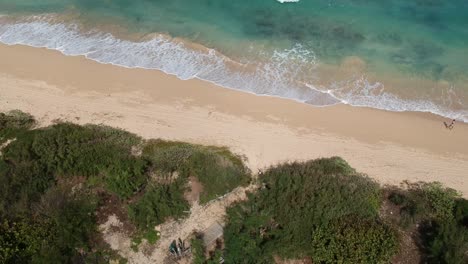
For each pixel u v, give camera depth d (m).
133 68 39.00
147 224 27.59
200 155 31.17
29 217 27.00
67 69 38.72
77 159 30.31
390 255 26.27
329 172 31.00
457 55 40.94
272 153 32.62
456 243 26.27
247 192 29.73
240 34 42.59
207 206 28.92
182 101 36.22
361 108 36.28
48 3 45.66
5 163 30.05
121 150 31.39
